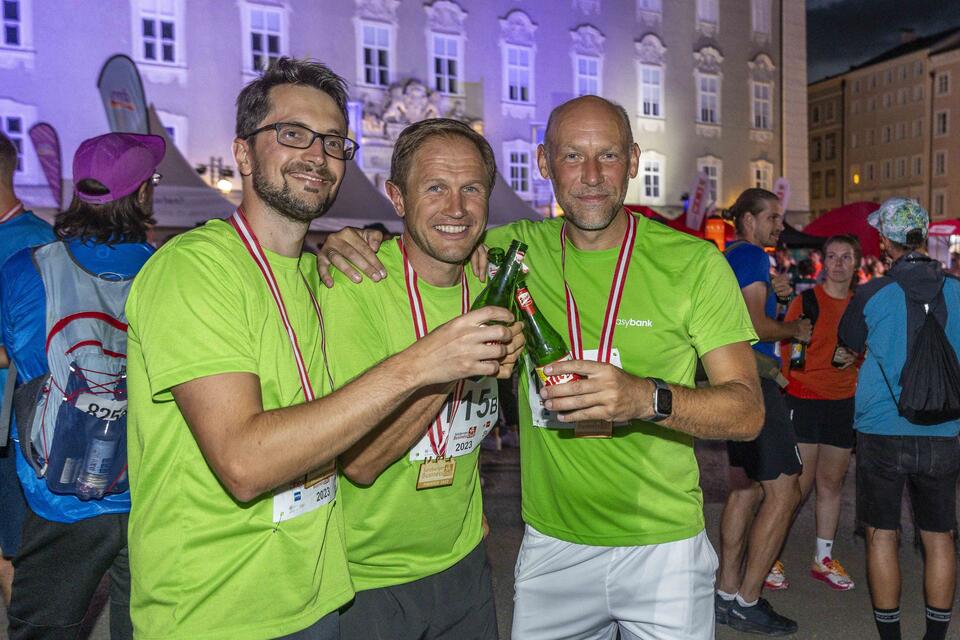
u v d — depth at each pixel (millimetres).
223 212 13570
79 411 2299
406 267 2131
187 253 1590
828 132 58344
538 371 1787
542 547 2336
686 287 2104
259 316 1649
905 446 3260
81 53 17391
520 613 2391
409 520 2084
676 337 2146
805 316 4305
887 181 52750
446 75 21562
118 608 2479
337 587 1785
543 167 2295
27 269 2420
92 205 2434
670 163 25250
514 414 2600
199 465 1592
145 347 1530
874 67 53250
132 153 2443
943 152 48312
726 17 25922
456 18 21547
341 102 1804
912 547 4742
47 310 2346
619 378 1703
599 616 2279
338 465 1965
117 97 16797
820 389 4199
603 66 23875
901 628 3682
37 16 16969
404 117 20766
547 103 23016
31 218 3186
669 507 2188
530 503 2369
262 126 1707
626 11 24188
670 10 24953
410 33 20922
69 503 2340
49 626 2395
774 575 4180
